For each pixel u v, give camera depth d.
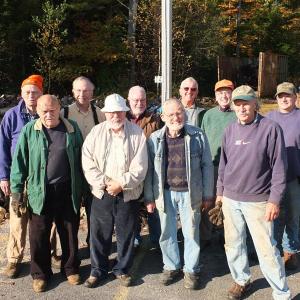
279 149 3.48
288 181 4.20
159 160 4.02
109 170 3.98
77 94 4.46
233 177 3.69
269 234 3.61
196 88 4.91
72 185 3.95
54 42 19.38
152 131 4.66
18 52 21.50
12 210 4.20
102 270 4.17
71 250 4.11
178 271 4.25
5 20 20.72
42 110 3.83
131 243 4.13
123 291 4.01
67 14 21.08
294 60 30.44
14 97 18.80
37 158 3.86
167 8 7.82
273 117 4.34
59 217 4.08
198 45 22.41
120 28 23.05
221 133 4.70
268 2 29.56
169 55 7.99
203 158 4.05
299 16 30.03
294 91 4.23
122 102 3.91
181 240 5.14
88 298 3.88
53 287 4.07
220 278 4.27
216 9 25.00
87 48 21.48
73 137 3.96
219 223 3.91
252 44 29.83
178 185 4.02
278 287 3.61
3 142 4.23
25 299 3.87
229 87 4.66
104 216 4.07
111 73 22.58
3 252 4.83
